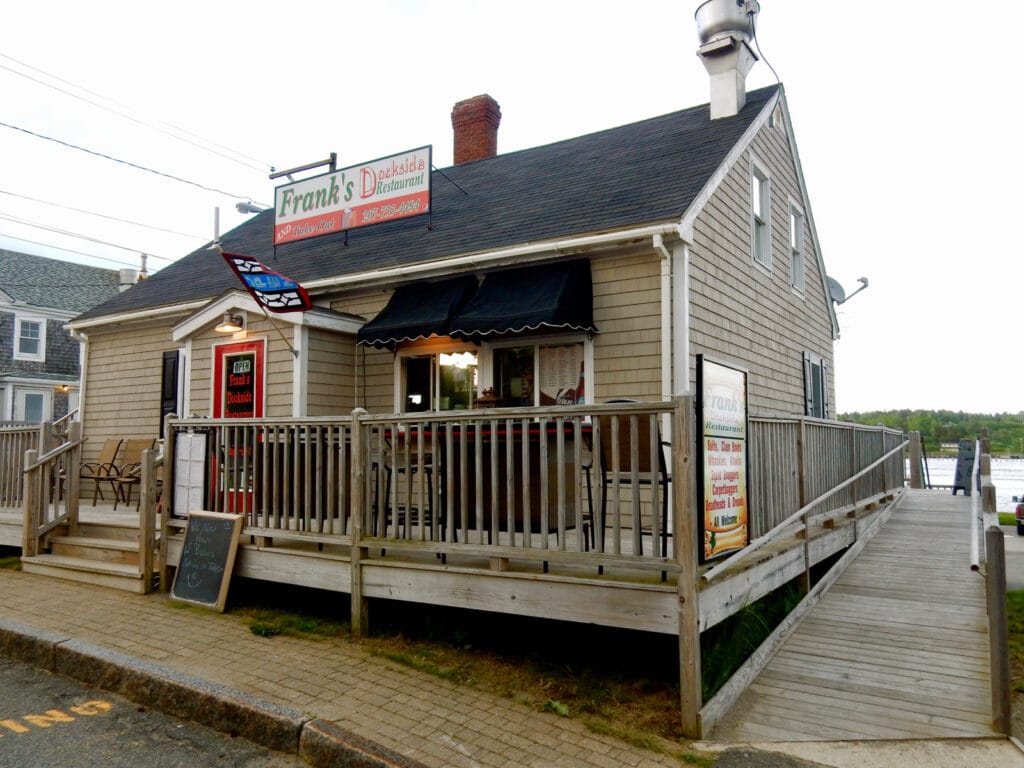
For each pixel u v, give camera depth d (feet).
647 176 30.17
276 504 20.12
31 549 25.03
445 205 37.55
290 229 38.75
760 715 14.69
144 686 14.83
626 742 12.77
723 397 15.94
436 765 11.49
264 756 12.50
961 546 29.48
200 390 33.58
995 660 13.91
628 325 26.13
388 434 21.12
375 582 17.92
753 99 36.96
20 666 16.99
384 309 30.01
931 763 12.53
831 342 50.06
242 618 19.47
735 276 31.12
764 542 18.04
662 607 14.05
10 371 77.97
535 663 16.40
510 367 28.91
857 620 20.98
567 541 19.43
